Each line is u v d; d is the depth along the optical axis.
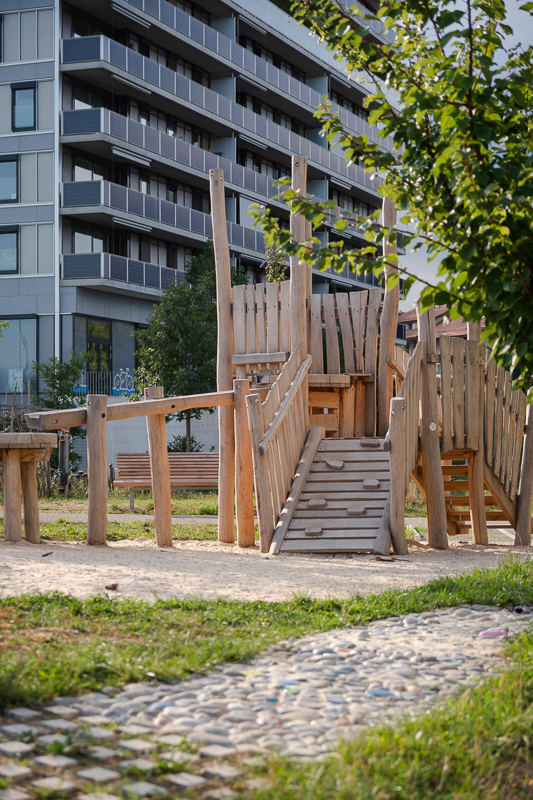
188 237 39.50
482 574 7.89
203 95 40.50
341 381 13.47
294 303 12.96
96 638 4.92
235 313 13.64
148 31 38.41
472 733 3.44
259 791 2.84
